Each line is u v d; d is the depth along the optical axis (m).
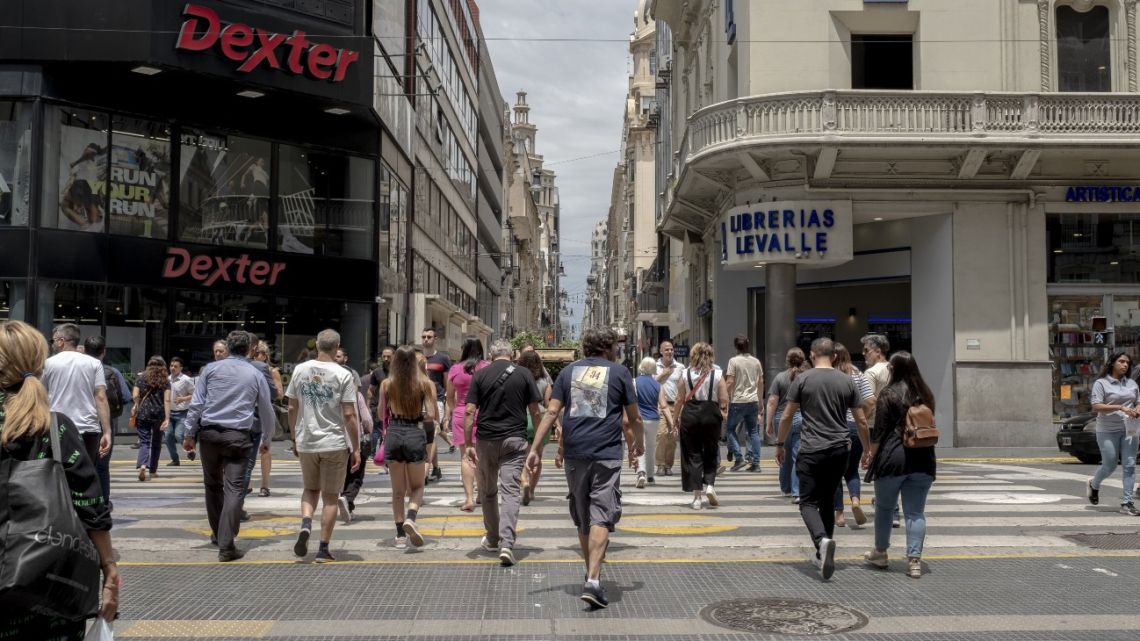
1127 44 20.73
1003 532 8.70
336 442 7.34
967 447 20.28
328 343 7.50
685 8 28.84
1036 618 5.74
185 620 5.66
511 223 84.94
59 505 2.82
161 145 21.80
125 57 20.05
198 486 12.62
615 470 6.29
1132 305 20.86
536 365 10.44
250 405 7.64
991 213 20.59
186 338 22.14
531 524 9.20
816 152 19.73
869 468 7.19
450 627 5.53
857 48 21.27
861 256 22.61
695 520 9.33
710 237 26.73
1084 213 20.86
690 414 10.10
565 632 5.43
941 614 5.84
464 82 46.75
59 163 20.25
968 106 19.42
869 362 9.30
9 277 19.67
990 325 20.45
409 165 30.89
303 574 6.96
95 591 2.90
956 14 20.52
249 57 21.72
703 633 5.41
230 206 23.05
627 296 73.88
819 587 6.57
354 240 25.53
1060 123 19.47
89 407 7.43
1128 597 6.30
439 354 13.01
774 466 15.34
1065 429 16.23
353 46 23.83
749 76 20.59
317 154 24.91
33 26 19.89
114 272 20.83
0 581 2.66
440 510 10.13
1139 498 10.70
